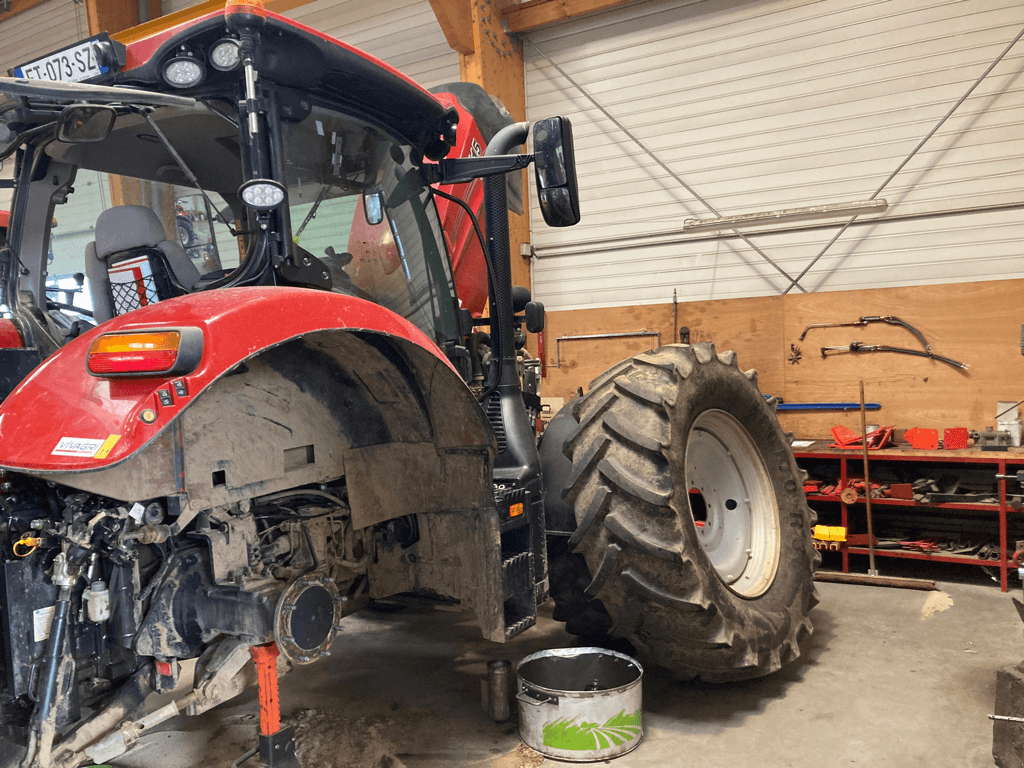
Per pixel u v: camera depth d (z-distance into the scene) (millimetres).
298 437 1916
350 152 2061
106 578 1613
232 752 2232
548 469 2465
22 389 1503
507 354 2518
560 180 2113
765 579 2627
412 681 2730
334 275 2023
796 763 2078
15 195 2121
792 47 4879
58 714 1513
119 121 1962
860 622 3252
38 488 1584
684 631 2158
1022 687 1949
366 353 2025
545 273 5785
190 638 1728
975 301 4141
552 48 5645
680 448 2180
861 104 4703
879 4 4629
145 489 1533
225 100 1847
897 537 4109
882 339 4379
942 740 2186
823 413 4504
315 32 1768
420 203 2328
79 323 2129
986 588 3727
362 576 2330
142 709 1661
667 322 5109
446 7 5012
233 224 2025
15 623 1498
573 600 2512
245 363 1784
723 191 5133
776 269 4965
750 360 4805
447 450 2164
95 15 6398
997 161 4363
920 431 3977
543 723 2141
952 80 4457
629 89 5402
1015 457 3584
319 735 2311
